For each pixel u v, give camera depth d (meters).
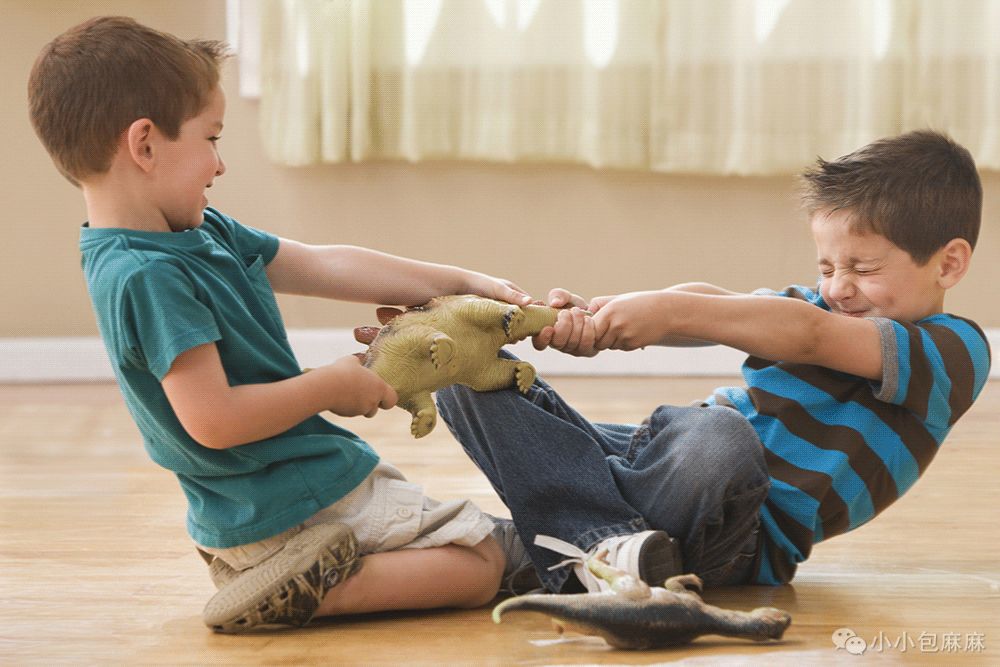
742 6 5.10
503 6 5.20
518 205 5.42
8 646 1.96
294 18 5.23
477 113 5.27
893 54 5.03
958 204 2.20
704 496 2.06
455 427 2.29
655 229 5.38
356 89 5.23
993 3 5.00
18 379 5.50
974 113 5.06
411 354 2.06
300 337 5.47
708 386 5.08
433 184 5.43
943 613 2.11
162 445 2.00
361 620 2.07
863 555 2.54
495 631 1.99
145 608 2.18
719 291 2.53
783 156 5.15
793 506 2.18
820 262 2.29
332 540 1.98
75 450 3.86
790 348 2.13
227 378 1.98
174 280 1.90
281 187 5.46
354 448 2.07
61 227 5.52
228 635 2.00
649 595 1.84
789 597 2.21
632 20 5.12
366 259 2.37
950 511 2.92
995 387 4.98
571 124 5.26
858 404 2.20
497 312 2.12
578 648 1.89
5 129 5.48
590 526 2.10
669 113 5.18
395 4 5.25
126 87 1.98
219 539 2.02
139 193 2.01
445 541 2.09
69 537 2.72
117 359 1.93
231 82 5.43
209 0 5.39
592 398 4.77
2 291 5.55
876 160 2.21
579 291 5.44
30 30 5.41
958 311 5.26
